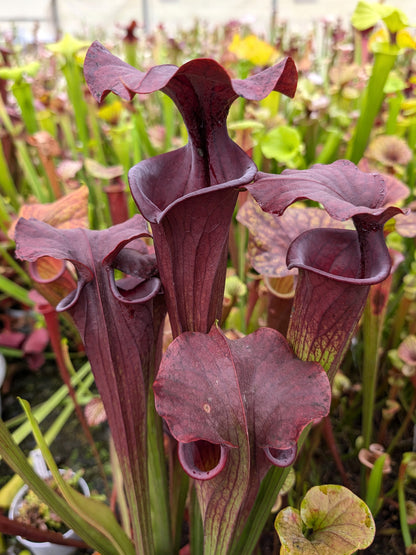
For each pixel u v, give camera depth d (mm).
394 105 516
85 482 447
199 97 171
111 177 445
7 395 581
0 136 692
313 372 197
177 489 308
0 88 699
